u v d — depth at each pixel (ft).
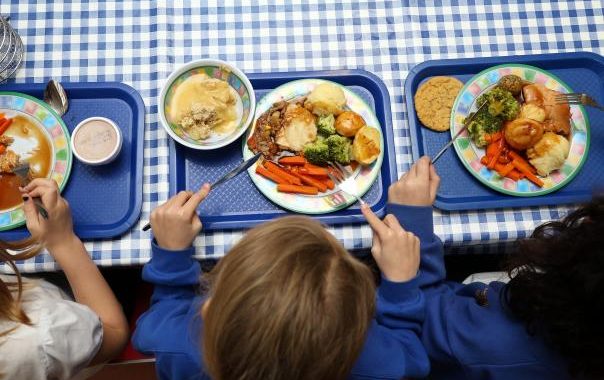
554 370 2.65
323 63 3.72
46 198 3.09
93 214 3.44
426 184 3.23
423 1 3.83
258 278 2.19
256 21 3.75
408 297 3.11
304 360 2.17
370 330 2.96
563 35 3.82
